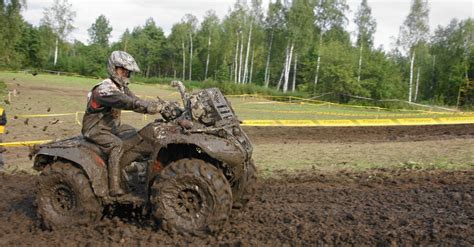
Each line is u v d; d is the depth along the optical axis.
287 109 27.27
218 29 69.69
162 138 5.28
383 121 16.81
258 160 10.20
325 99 40.00
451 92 56.62
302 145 12.87
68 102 25.38
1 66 47.66
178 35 77.56
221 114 5.41
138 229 5.50
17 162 10.55
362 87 40.38
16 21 41.53
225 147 5.11
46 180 5.65
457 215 5.77
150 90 40.06
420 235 4.95
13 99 25.34
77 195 5.52
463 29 58.97
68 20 73.06
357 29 52.88
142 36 87.31
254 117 21.34
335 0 52.56
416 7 48.16
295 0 50.88
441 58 59.75
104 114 5.67
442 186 7.46
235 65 59.47
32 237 5.46
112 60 5.59
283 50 55.44
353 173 8.69
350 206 6.37
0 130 10.13
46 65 63.19
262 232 5.33
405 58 56.16
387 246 4.77
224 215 5.12
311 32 51.25
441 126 18.58
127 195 5.51
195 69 76.06
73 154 5.57
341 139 14.66
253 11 59.25
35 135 14.38
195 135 5.18
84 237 5.34
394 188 7.46
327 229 5.31
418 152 10.92
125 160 5.58
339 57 41.12
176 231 5.17
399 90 42.03
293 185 7.86
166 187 5.17
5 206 6.83
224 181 5.16
